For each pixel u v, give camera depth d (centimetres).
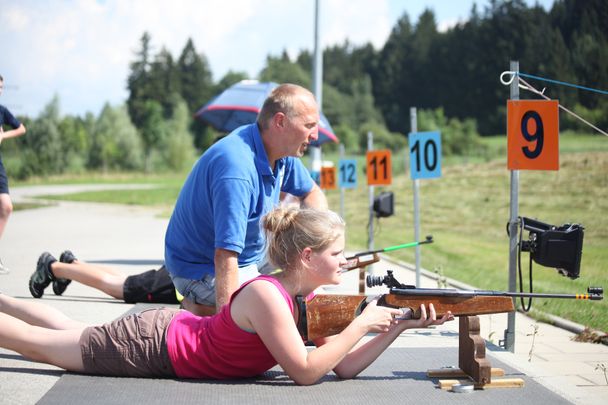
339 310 362
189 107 13025
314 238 350
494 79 8981
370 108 11144
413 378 392
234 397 340
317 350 350
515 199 510
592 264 1048
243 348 359
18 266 943
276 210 362
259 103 1037
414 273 1002
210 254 464
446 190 2617
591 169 2384
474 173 2869
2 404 326
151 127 9612
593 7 3962
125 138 8850
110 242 1384
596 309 711
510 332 517
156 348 367
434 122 8306
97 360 368
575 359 541
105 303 640
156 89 12519
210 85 13638
